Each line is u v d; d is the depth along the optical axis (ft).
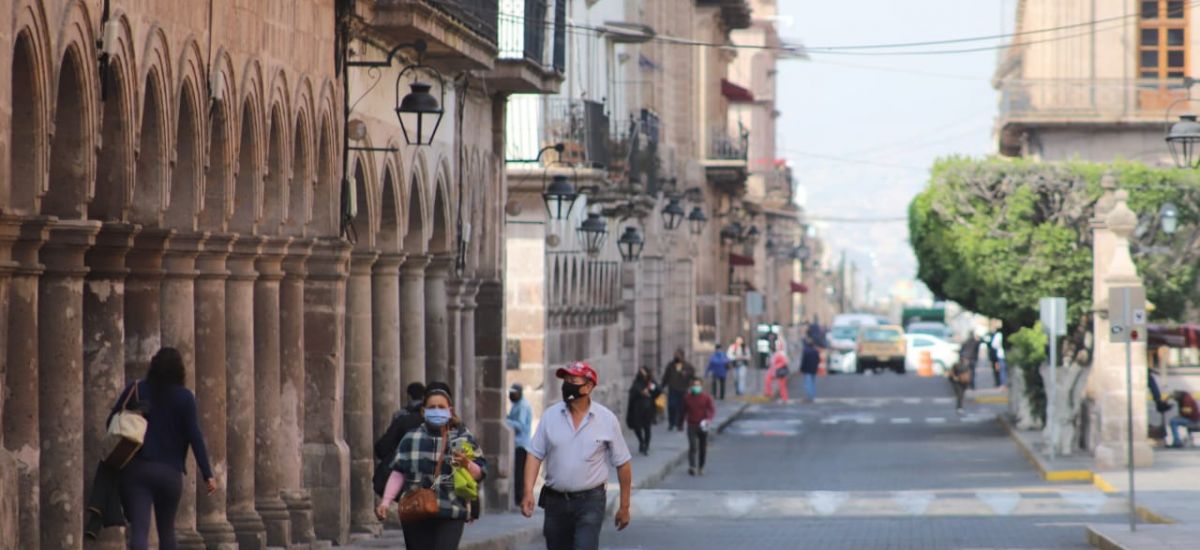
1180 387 433.89
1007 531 215.92
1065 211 395.55
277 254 165.48
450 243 227.40
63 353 118.32
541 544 205.77
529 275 285.23
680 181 508.53
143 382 117.19
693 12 532.32
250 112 156.56
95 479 115.85
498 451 250.98
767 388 565.12
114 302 129.18
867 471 324.80
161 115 135.13
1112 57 506.89
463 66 214.69
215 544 148.97
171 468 116.26
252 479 158.92
